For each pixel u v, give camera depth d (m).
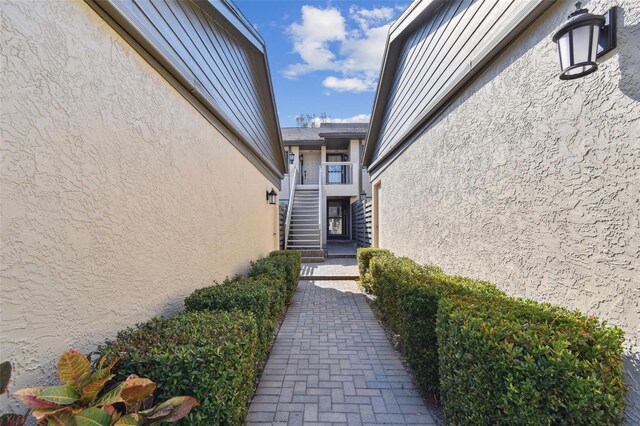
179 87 2.90
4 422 1.21
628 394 1.48
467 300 2.18
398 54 6.11
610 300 1.60
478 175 3.01
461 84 3.30
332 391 2.73
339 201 15.94
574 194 1.83
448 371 1.97
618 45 1.54
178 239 2.85
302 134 16.30
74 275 1.64
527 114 2.26
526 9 2.17
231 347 1.79
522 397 1.43
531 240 2.22
